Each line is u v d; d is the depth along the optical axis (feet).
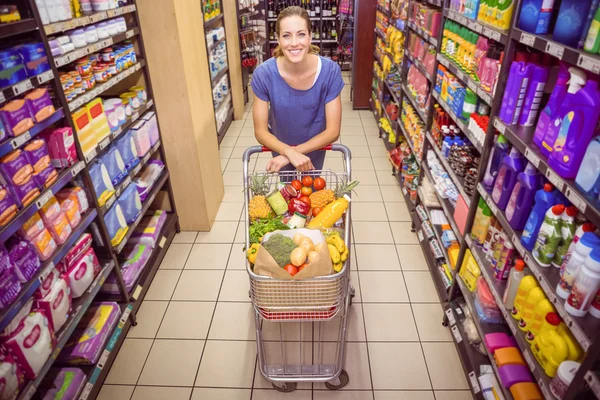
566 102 5.45
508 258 7.23
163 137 11.51
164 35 10.16
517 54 6.72
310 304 6.50
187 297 10.56
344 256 6.44
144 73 10.50
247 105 24.53
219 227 13.23
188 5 10.91
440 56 10.64
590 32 4.83
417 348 9.13
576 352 5.42
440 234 10.88
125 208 9.70
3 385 5.77
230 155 18.20
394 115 17.24
